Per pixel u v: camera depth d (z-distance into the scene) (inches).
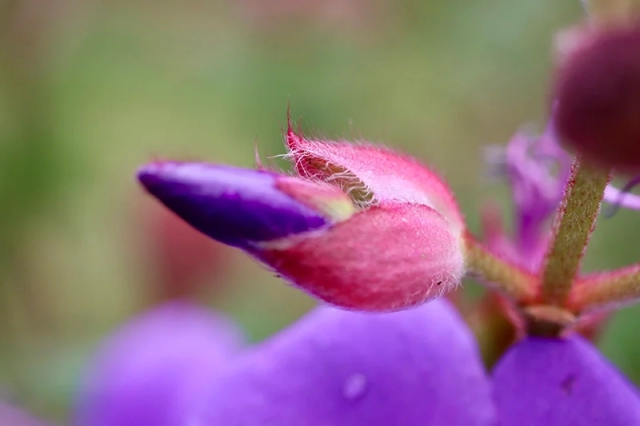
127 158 13.7
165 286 10.8
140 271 11.2
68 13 13.2
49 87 13.1
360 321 7.0
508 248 7.7
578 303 6.8
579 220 6.7
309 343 7.0
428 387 6.9
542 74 12.8
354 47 13.0
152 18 13.7
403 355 6.9
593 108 5.7
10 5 12.8
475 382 6.9
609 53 5.7
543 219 7.6
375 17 13.0
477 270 6.8
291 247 6.3
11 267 13.1
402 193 6.6
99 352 10.5
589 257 11.4
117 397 8.7
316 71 13.0
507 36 12.8
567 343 6.8
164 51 13.8
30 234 13.2
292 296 12.1
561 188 7.6
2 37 12.8
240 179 6.3
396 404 6.9
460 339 6.9
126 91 13.8
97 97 13.6
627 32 5.7
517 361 6.8
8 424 11.2
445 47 13.0
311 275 6.4
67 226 13.5
